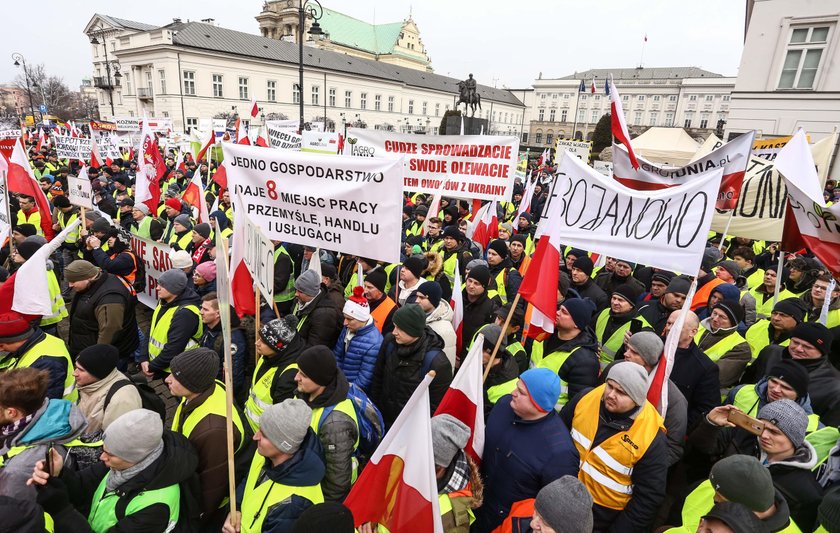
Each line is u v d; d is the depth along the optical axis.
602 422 2.72
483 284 4.83
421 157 6.71
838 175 17.30
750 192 6.53
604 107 80.94
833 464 2.59
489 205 7.58
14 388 2.29
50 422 2.39
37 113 72.06
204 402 2.78
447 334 4.08
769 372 3.23
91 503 2.46
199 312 4.28
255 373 3.45
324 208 4.13
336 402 2.71
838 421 3.25
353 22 90.12
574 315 3.54
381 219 3.97
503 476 2.60
